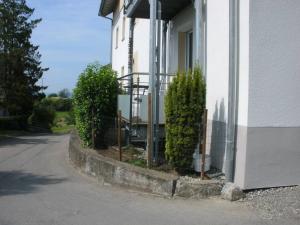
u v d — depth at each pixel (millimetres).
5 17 25688
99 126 8375
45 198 5914
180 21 8945
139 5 8859
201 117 6266
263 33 5871
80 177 7387
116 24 19219
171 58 9422
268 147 5930
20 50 25688
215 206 5430
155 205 5500
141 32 12719
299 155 6078
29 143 14641
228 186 5754
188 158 6285
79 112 8562
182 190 5820
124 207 5426
